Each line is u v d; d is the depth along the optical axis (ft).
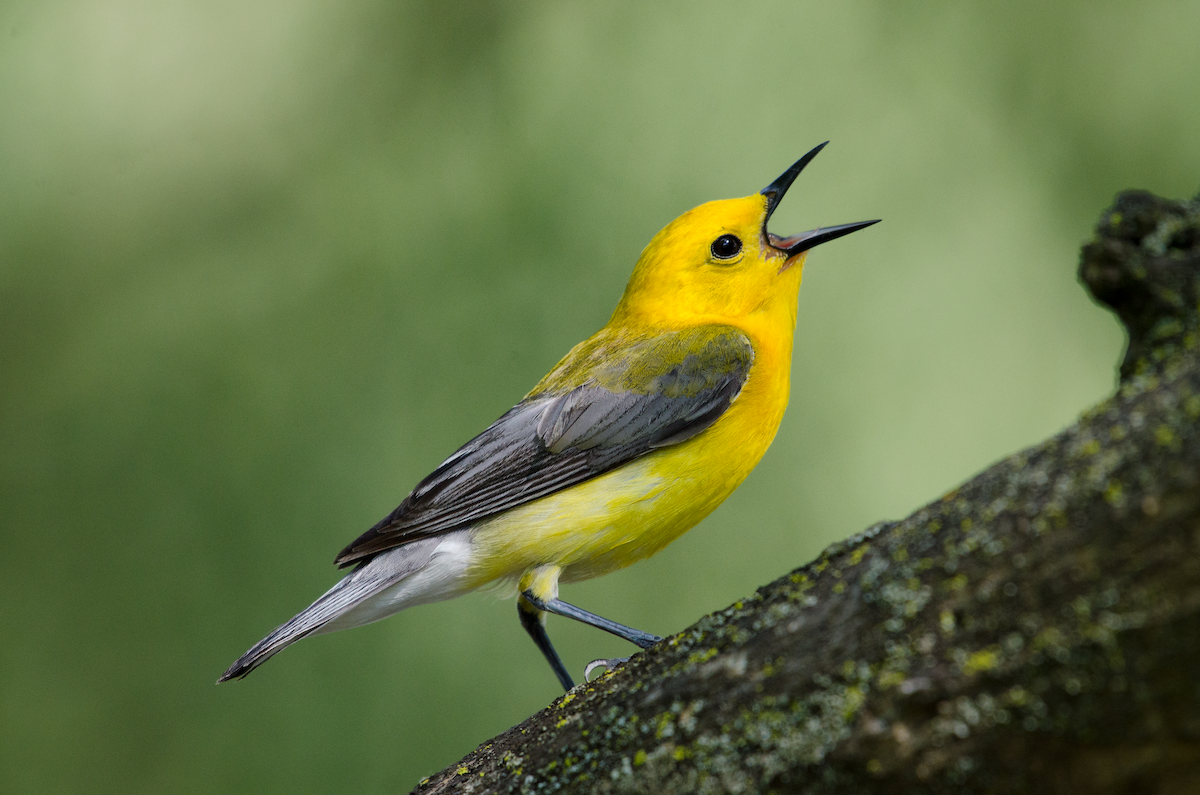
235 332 39.37
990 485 11.46
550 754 14.38
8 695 34.88
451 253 39.06
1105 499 10.44
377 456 37.22
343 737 34.91
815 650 12.16
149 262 40.57
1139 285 11.38
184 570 36.47
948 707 11.00
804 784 11.95
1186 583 9.98
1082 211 37.91
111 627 35.86
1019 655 10.64
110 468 37.86
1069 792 10.76
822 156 39.01
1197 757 10.27
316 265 39.78
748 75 39.78
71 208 41.22
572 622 36.50
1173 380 10.61
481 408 37.35
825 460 37.86
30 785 34.12
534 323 37.99
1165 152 37.29
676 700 13.24
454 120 40.73
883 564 11.92
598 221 38.81
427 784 15.65
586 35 40.73
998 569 10.94
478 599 36.27
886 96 39.37
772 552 37.35
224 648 35.68
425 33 41.98
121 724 35.14
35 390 38.99
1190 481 9.98
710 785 12.52
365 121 41.47
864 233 38.78
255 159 41.57
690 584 37.29
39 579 36.58
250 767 34.73
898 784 11.40
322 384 38.27
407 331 38.42
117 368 39.19
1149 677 10.15
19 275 40.32
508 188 39.42
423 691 35.42
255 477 37.37
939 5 39.75
